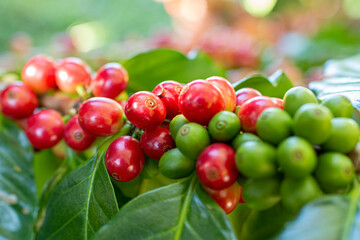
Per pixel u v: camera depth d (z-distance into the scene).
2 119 0.27
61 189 0.20
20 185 0.25
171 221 0.17
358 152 0.16
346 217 0.15
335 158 0.16
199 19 0.76
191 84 0.17
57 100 0.27
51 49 0.59
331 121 0.16
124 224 0.17
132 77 0.28
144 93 0.18
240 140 0.17
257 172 0.16
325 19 1.03
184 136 0.17
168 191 0.17
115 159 0.19
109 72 0.23
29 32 1.10
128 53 0.54
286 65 0.50
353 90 0.21
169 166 0.17
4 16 1.09
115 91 0.23
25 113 0.26
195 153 0.17
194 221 0.17
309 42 0.65
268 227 0.17
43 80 0.25
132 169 0.19
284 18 0.87
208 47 0.51
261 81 0.23
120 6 1.23
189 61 0.28
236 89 0.23
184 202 0.17
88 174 0.20
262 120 0.16
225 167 0.16
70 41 0.59
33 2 1.18
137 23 1.17
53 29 1.14
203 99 0.17
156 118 0.18
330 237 0.15
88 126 0.19
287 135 0.16
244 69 0.51
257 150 0.16
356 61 0.27
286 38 0.71
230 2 0.79
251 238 0.17
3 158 0.25
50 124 0.24
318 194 0.16
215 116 0.17
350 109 0.17
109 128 0.19
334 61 0.28
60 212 0.20
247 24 0.75
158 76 0.28
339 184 0.15
